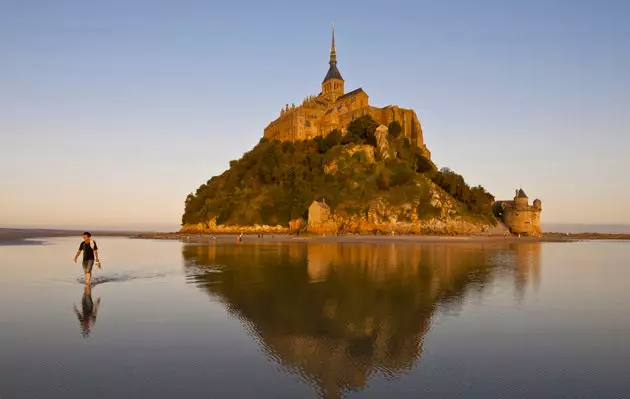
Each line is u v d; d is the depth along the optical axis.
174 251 47.84
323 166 125.62
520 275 25.14
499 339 10.96
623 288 20.11
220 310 14.32
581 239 115.06
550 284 21.25
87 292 17.80
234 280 21.94
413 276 24.05
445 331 11.77
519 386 7.77
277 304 15.44
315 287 19.59
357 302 15.92
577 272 27.48
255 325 12.32
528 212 120.75
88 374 8.20
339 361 9.21
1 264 30.02
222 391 7.45
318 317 13.41
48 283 20.39
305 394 7.36
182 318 13.09
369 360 9.28
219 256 39.72
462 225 112.75
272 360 9.23
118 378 8.02
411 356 9.58
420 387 7.73
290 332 11.59
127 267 28.73
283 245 62.47
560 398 7.21
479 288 19.53
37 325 11.99
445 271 26.92
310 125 149.25
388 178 119.00
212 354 9.59
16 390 7.38
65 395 7.18
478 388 7.68
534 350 10.02
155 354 9.52
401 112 149.12
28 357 9.18
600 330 11.91
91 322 12.43
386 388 7.67
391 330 11.88
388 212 109.00
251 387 7.67
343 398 7.17
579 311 14.48
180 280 21.89
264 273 25.27
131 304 15.21
